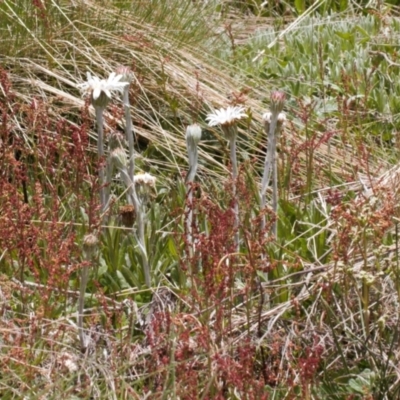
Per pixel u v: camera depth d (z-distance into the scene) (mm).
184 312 4422
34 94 6285
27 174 5543
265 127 4816
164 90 6547
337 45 8156
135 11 7469
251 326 4438
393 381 4066
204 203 4605
